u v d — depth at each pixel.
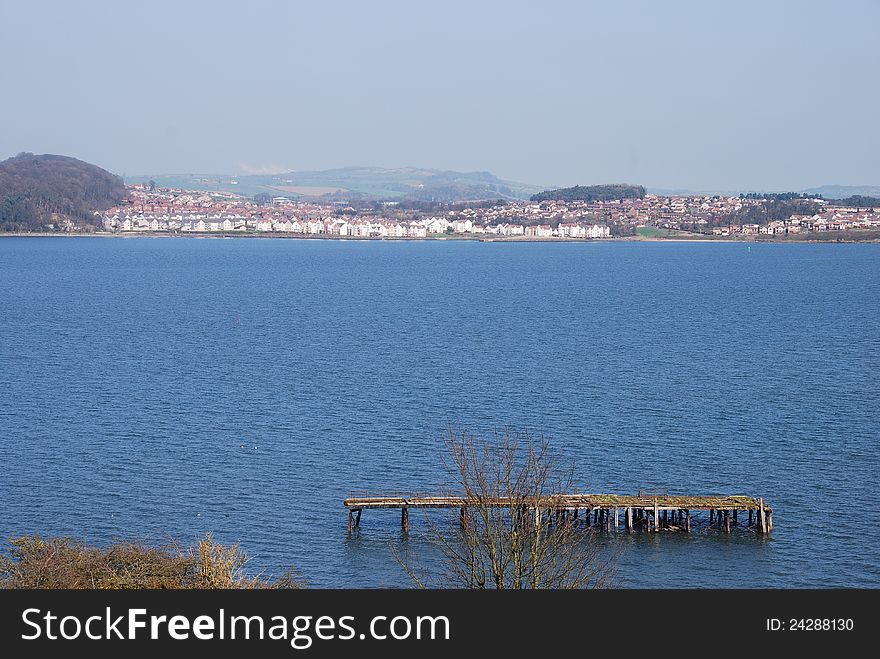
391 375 148.00
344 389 137.12
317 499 91.19
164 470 98.75
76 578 62.28
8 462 100.75
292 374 149.00
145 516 86.56
